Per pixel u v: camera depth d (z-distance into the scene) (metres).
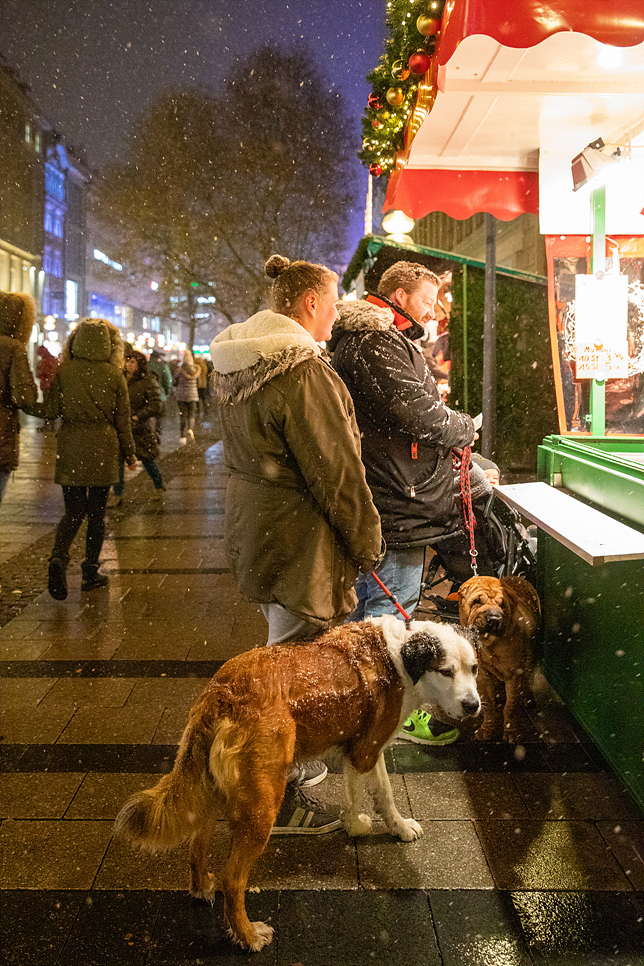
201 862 2.53
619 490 3.24
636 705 2.83
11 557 7.05
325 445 2.64
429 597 4.45
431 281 3.68
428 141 4.45
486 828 2.96
